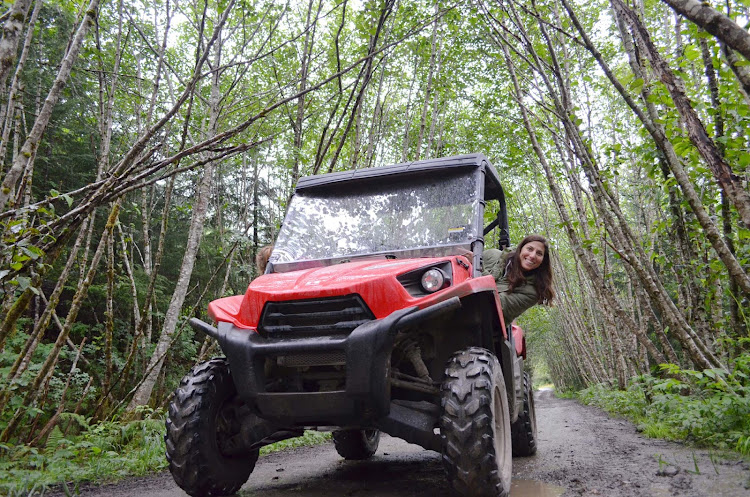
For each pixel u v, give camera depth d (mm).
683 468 3549
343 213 4164
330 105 13203
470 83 14242
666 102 4785
